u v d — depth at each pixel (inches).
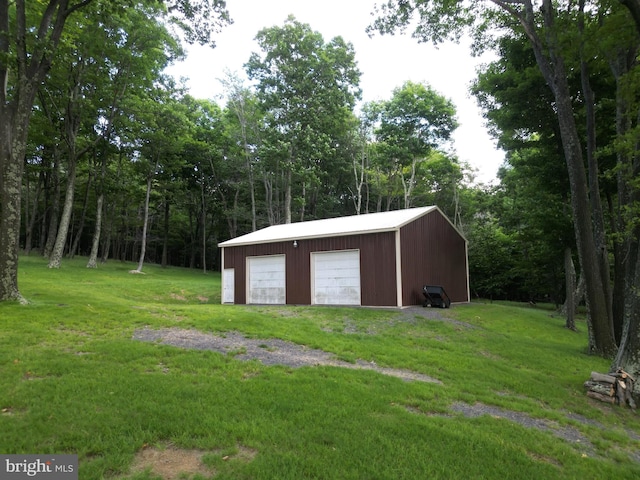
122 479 127.8
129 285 851.4
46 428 155.4
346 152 1588.3
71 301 458.6
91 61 922.7
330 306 625.6
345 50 1298.0
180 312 453.4
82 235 1822.1
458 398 235.6
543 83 585.3
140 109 1039.0
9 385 199.8
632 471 169.6
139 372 232.4
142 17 874.8
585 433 208.7
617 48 410.9
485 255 1170.6
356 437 165.0
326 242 657.6
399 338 409.4
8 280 407.2
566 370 350.0
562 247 691.4
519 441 181.5
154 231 1875.0
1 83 415.8
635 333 277.6
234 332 366.0
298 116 1247.5
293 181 1407.5
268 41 1249.4
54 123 1010.1
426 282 666.8
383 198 1838.1
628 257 382.0
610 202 618.5
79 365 236.2
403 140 1411.2
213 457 141.8
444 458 154.7
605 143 578.9
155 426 162.7
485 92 689.6
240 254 770.8
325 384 229.6
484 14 537.0
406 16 525.7
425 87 1446.9
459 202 1600.6
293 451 149.6
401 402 216.8
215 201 1685.5
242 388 212.5
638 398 262.7
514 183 1115.9
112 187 1136.2
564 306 815.1
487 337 457.7
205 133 1504.7
